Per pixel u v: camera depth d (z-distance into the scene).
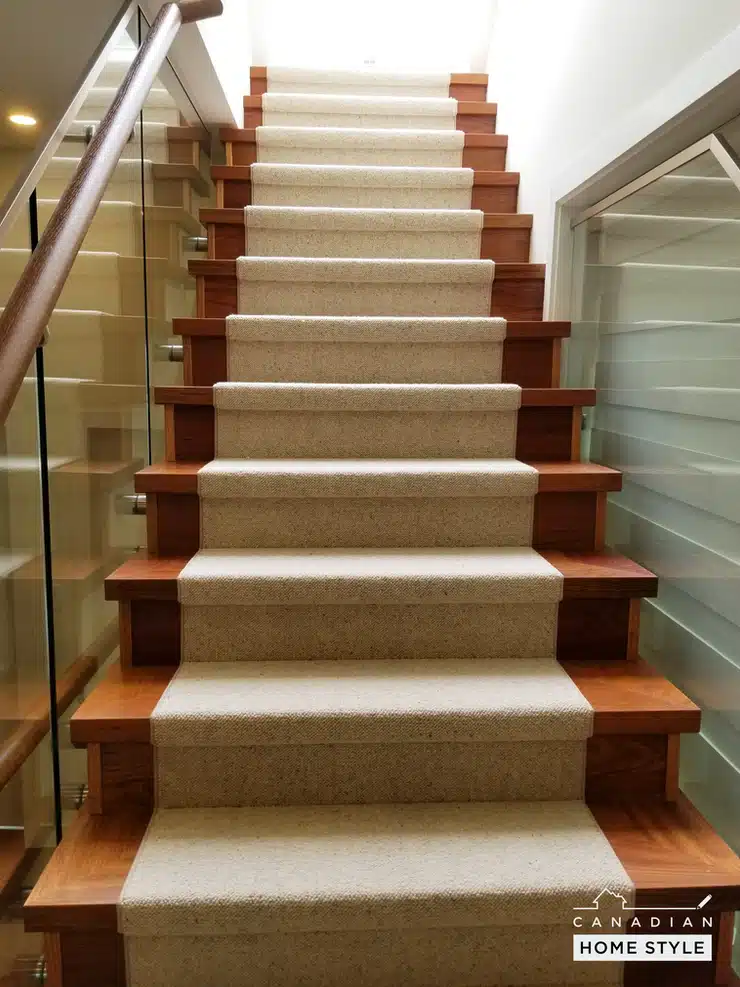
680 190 1.80
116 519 1.91
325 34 4.05
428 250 2.86
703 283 1.67
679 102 1.66
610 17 2.10
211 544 1.89
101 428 1.79
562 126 2.51
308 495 1.86
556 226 2.54
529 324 2.30
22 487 1.40
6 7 2.39
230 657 1.70
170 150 2.50
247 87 3.57
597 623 1.73
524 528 1.93
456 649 1.73
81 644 1.68
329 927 1.25
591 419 2.40
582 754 1.51
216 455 2.09
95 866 1.30
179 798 1.48
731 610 1.54
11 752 1.36
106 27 2.50
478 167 3.30
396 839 1.39
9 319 1.07
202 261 2.52
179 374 2.62
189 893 1.24
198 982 1.29
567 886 1.27
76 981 1.28
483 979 1.31
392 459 2.10
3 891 1.32
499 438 2.13
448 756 1.50
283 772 1.49
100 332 1.77
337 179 3.04
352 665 1.68
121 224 1.93
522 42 3.06
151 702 1.49
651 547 1.95
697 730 1.49
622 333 2.15
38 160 1.41
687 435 1.74
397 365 2.33
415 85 3.67
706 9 1.56
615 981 1.31
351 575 1.67
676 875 1.30
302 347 2.31
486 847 1.37
